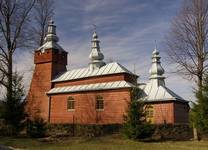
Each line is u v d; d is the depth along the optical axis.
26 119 37.53
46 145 29.14
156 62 48.25
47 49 53.66
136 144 30.23
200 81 34.69
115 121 43.44
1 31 43.88
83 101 47.19
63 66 54.91
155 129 37.84
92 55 50.47
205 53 35.25
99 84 46.97
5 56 43.59
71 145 29.20
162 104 43.12
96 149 26.41
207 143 31.42
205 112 30.88
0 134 36.44
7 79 42.38
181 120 43.97
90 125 39.69
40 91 52.97
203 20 35.81
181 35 36.47
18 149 26.45
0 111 36.56
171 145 29.83
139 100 34.41
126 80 45.34
